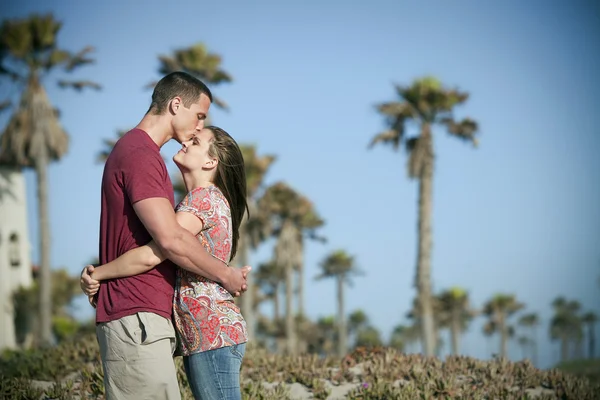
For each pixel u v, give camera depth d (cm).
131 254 413
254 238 3659
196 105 446
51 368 747
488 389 714
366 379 733
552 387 754
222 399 424
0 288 3047
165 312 419
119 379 415
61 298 3684
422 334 2922
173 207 427
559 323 10169
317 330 5728
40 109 3000
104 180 431
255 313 5531
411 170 2931
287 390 703
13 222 3209
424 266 2948
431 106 2916
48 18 2972
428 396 673
